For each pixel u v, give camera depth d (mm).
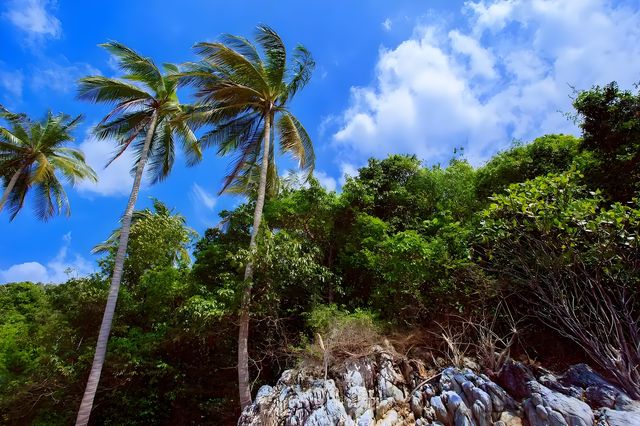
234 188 18031
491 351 8617
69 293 15383
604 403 6914
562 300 8227
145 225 18078
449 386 8094
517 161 14133
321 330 11086
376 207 17672
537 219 8195
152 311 15383
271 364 12953
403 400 8641
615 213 7594
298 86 16141
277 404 9227
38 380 13062
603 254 7820
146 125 17438
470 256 10031
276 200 17078
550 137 15195
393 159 19641
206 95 14664
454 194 16391
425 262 11234
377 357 9766
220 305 12320
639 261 7742
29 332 17047
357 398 8594
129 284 17047
